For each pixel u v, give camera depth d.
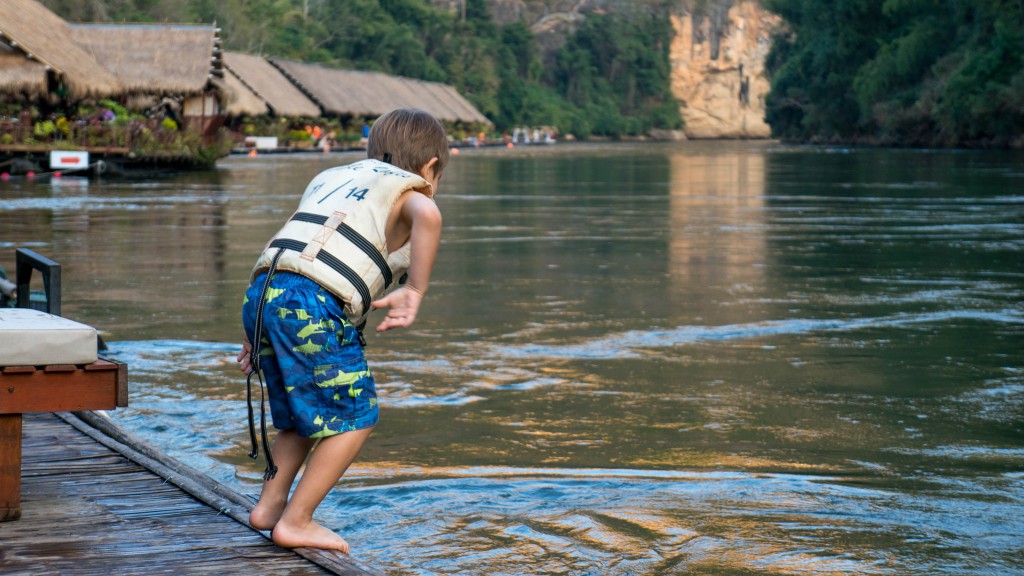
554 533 4.19
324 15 98.44
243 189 25.81
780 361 7.38
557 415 5.99
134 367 7.05
